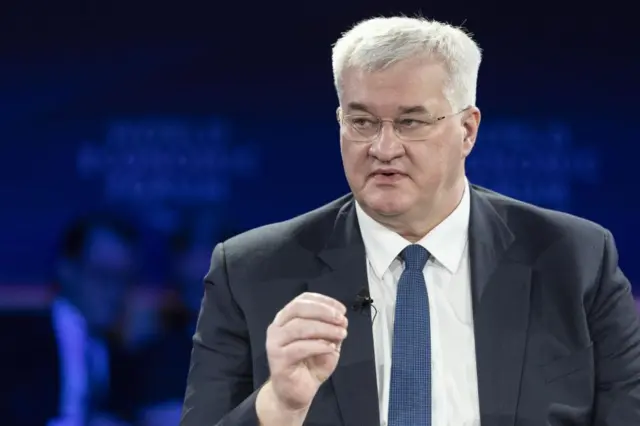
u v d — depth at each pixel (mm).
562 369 7117
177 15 14250
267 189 14195
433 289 7324
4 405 13844
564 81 14188
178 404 14016
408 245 7344
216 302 7535
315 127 14195
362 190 6988
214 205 14188
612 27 14156
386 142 6824
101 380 13969
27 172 14141
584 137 14164
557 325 7230
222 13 14250
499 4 14195
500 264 7395
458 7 14195
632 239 14094
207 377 7336
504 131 14180
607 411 7180
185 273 14094
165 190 14180
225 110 14242
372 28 7008
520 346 7125
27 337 13977
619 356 7281
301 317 6184
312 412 7039
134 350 14039
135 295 14078
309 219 7777
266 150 14219
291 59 14242
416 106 6805
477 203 7660
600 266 7477
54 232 14117
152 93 14266
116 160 14211
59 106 14188
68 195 14156
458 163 7207
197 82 14258
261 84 14250
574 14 14172
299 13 14219
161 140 14234
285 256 7566
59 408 13914
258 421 6523
